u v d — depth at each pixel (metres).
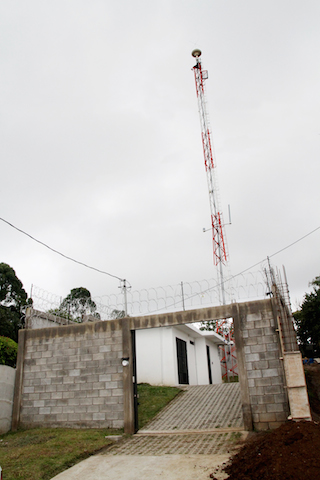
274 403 9.45
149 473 6.86
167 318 11.16
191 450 8.20
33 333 12.55
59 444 9.04
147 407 13.49
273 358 9.78
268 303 10.20
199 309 10.88
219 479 6.09
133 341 11.53
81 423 11.12
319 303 22.61
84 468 7.49
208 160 22.80
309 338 23.47
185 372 19.78
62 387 11.67
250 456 6.59
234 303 10.48
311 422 7.47
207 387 16.42
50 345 12.23
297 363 8.73
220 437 9.08
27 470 7.25
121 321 11.66
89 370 11.55
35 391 11.93
